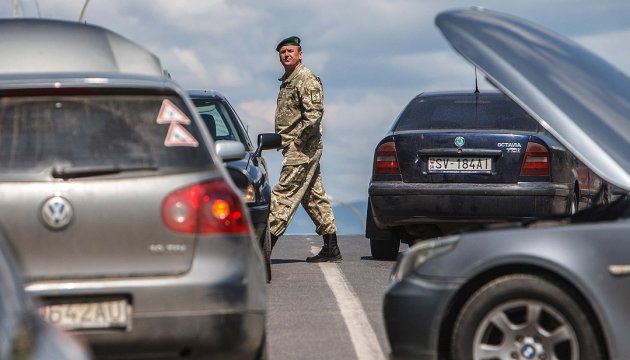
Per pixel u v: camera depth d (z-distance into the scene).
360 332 35.69
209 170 25.83
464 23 28.39
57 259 25.06
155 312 24.95
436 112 51.75
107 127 25.62
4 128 25.44
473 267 26.06
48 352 14.07
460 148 50.22
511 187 49.94
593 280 25.58
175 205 25.36
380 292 43.09
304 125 50.72
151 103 25.98
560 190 50.50
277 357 32.19
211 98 50.47
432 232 52.34
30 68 34.06
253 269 25.91
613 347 25.50
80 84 25.64
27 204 25.09
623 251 25.62
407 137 50.69
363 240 66.19
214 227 25.47
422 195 50.34
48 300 24.89
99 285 24.95
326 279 46.44
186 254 25.31
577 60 27.98
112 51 35.12
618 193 58.31
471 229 27.64
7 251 16.19
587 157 27.05
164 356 25.20
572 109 27.28
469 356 26.14
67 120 25.56
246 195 44.56
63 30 35.47
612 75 28.02
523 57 27.77
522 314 26.36
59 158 25.33
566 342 26.14
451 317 26.61
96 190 25.23
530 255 25.83
